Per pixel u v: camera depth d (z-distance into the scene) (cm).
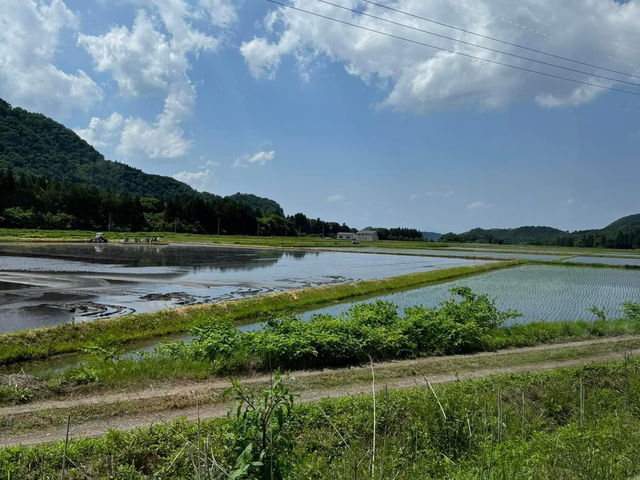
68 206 11106
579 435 625
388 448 635
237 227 14462
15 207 10000
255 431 451
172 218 13188
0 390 836
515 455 552
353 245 10512
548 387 951
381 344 1252
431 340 1345
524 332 1562
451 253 7981
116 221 11888
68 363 1226
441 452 633
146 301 2130
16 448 588
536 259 6431
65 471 555
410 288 3173
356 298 2650
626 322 1794
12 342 1252
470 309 1575
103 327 1485
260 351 1114
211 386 950
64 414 767
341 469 546
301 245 9262
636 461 557
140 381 954
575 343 1507
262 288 2806
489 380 979
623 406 867
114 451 599
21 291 2281
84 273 3181
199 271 3719
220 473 437
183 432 641
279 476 438
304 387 972
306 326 1289
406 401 795
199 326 1280
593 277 4009
